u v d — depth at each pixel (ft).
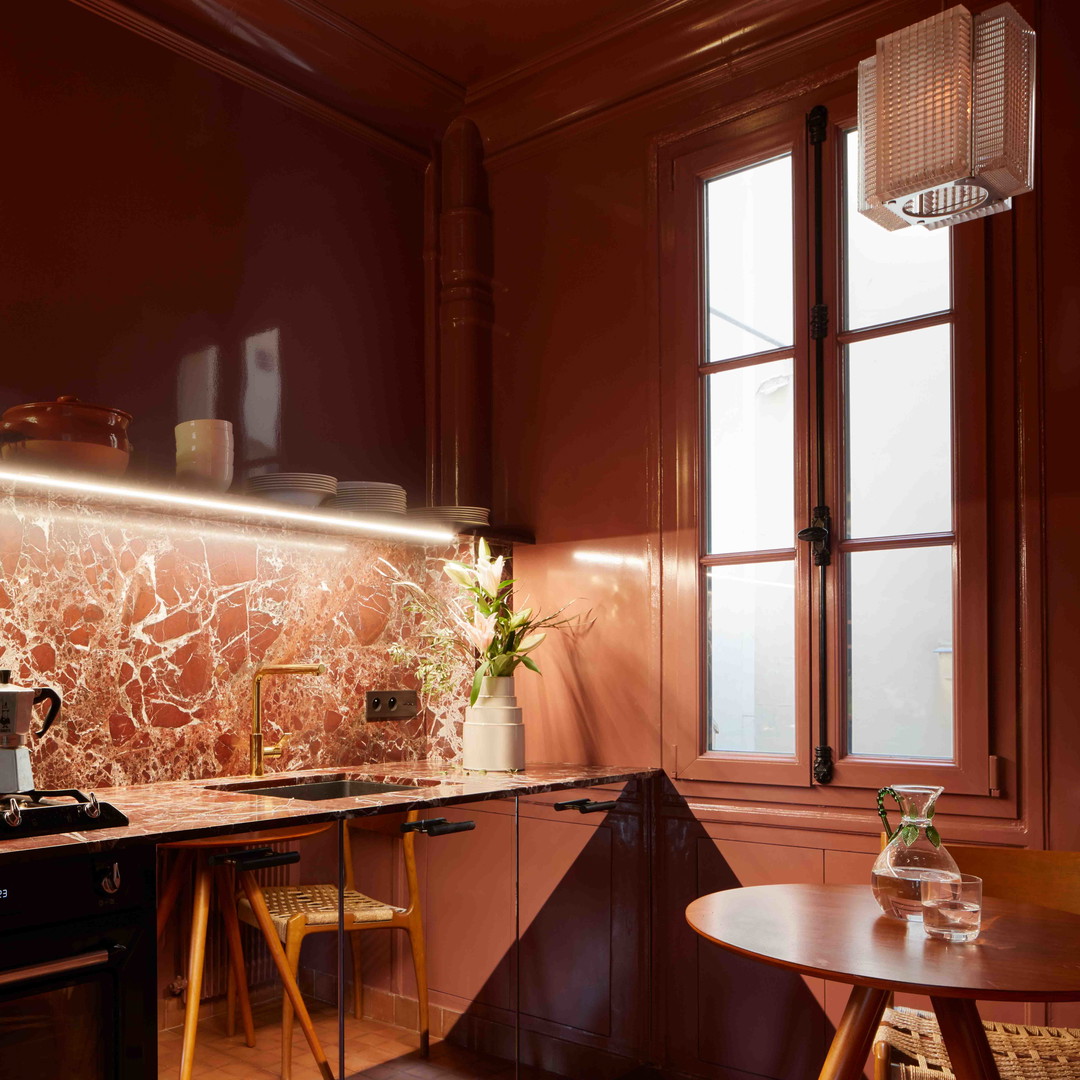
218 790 8.87
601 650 11.30
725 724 10.46
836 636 9.70
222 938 6.66
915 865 6.25
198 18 10.17
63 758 8.59
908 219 7.16
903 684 9.39
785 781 9.84
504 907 8.94
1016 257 8.96
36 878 5.71
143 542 9.34
